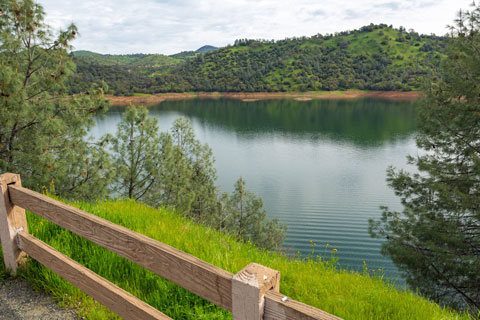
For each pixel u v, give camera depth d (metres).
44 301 2.93
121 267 3.37
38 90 10.23
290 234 44.41
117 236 2.08
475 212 11.43
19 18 9.73
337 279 4.17
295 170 80.44
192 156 24.38
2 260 3.50
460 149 12.03
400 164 81.88
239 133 136.50
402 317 3.28
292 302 1.18
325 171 79.00
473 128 11.92
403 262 12.05
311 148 106.81
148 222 4.83
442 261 11.32
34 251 3.02
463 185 12.09
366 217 50.44
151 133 14.45
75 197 10.60
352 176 74.06
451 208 12.10
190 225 5.11
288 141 119.25
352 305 3.38
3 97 8.80
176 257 1.67
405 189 13.59
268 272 1.27
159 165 14.85
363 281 4.23
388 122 149.38
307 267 4.53
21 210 3.24
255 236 25.41
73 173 10.61
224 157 96.69
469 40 11.95
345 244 40.88
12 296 2.99
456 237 11.48
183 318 2.78
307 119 166.38
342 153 98.00
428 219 12.38
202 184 24.59
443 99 12.22
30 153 10.09
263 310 1.24
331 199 59.59
